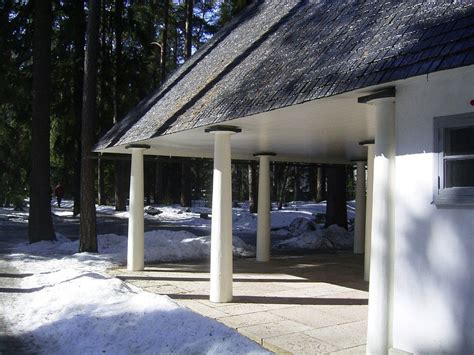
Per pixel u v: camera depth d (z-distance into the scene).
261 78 7.44
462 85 4.65
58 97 22.91
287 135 9.28
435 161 4.84
